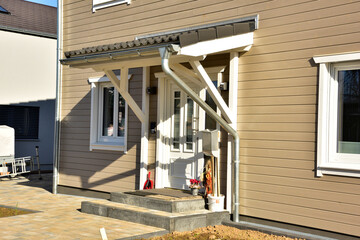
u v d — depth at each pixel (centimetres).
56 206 893
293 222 663
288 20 685
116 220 730
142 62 747
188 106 849
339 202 618
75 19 1077
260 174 705
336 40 631
